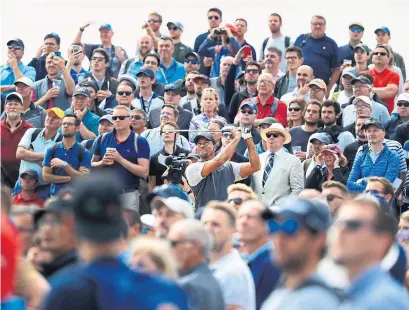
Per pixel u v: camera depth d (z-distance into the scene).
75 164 55.78
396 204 53.91
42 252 29.30
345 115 61.41
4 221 24.27
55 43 73.06
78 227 21.69
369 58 75.50
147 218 37.59
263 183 53.69
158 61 72.69
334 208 40.72
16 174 59.97
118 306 21.38
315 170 52.41
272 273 32.50
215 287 29.02
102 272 21.53
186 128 63.75
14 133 59.69
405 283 36.16
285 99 66.56
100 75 69.75
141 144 55.69
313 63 73.69
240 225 33.34
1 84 70.94
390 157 54.00
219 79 71.00
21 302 24.25
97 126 62.97
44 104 67.00
